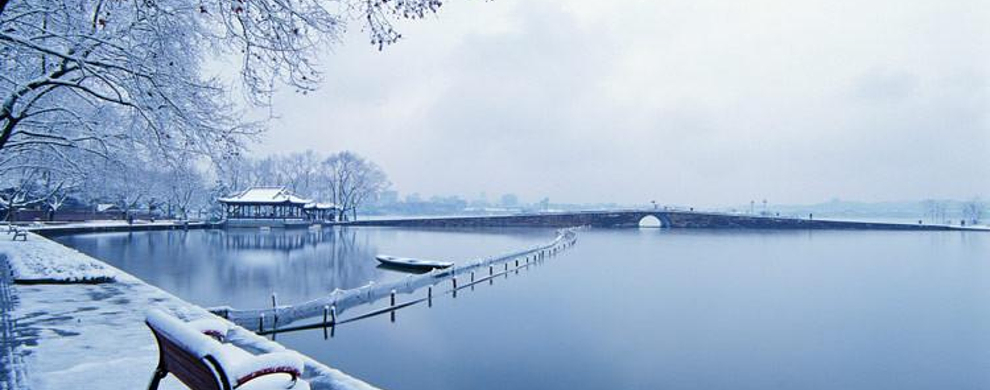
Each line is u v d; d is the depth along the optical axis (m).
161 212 101.00
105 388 5.70
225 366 3.10
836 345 19.22
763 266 43.25
